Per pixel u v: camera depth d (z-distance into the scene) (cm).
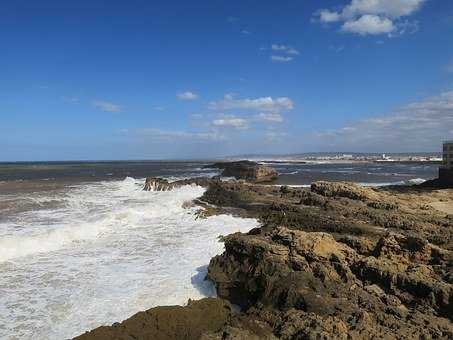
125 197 3741
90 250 1962
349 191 2903
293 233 1426
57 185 5059
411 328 1027
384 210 2452
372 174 8644
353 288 1212
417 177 7550
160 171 9869
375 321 1066
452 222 2138
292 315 1100
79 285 1526
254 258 1388
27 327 1229
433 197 3241
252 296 1323
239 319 1136
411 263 1308
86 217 2702
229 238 1514
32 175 8006
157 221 2541
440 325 1034
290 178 7381
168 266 1711
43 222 2552
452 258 1307
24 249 1936
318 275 1268
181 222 2511
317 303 1123
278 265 1294
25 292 1466
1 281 1567
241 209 2805
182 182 4322
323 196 2847
